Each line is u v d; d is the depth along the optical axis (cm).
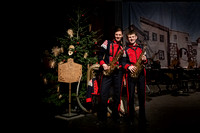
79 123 259
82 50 329
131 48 255
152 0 776
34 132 222
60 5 413
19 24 415
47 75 336
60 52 352
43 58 354
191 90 602
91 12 671
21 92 396
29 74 412
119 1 766
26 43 418
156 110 336
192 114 306
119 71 254
